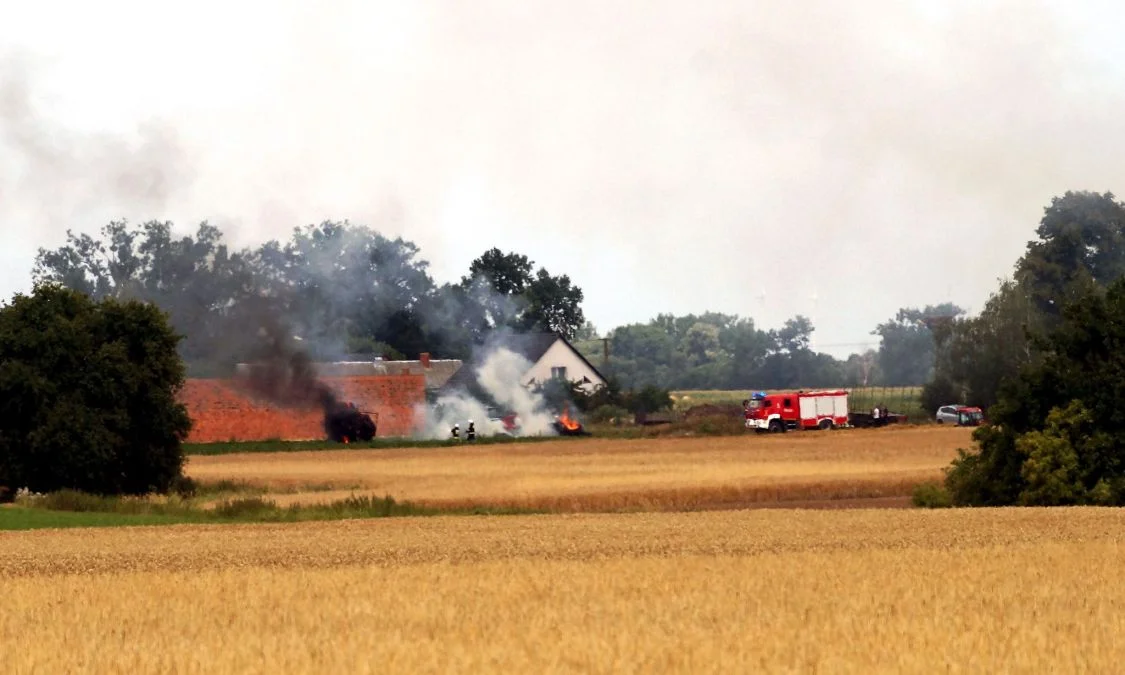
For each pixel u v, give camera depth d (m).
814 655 40.16
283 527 102.25
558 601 54.75
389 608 53.31
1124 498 111.44
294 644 43.31
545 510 118.94
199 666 39.91
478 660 39.69
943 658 39.28
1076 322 117.38
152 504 121.19
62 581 65.38
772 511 109.19
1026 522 94.00
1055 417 114.19
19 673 39.41
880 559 69.94
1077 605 51.97
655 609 51.25
